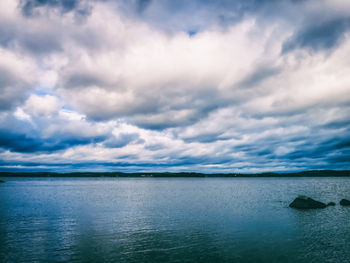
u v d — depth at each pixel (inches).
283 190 3115.2
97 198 2162.9
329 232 874.1
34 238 806.5
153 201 1905.8
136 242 760.3
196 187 4168.3
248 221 1071.0
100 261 605.0
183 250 684.7
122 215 1247.5
